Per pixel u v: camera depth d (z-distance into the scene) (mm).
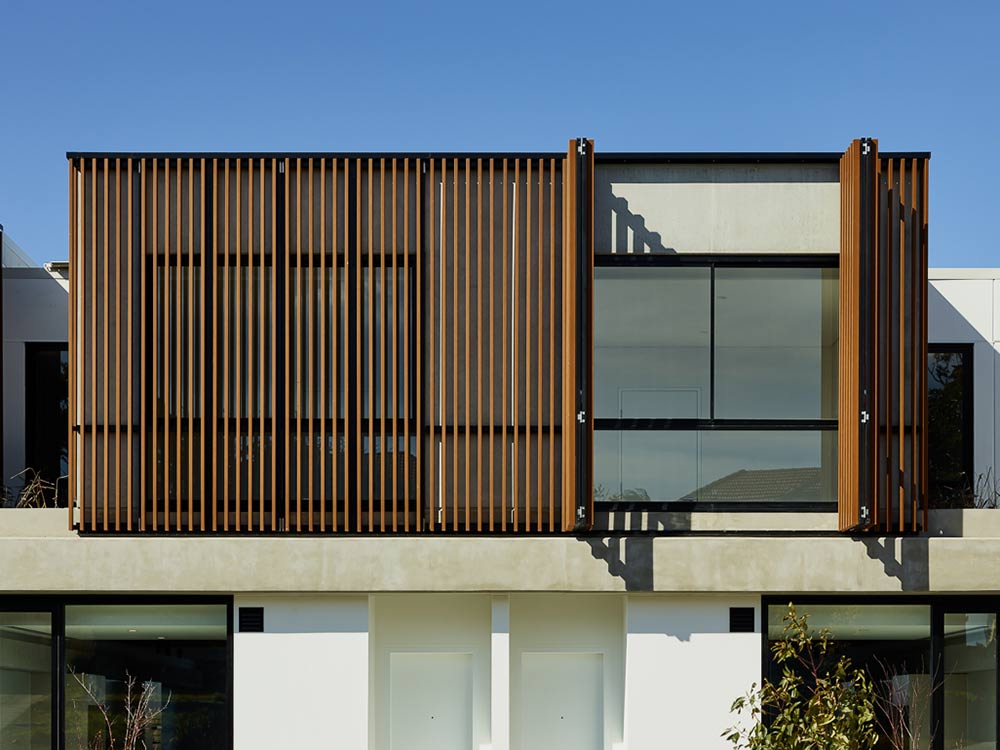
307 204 11953
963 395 14789
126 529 11719
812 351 12078
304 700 11773
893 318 11711
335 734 11734
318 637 11836
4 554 11633
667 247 12141
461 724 12445
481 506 11766
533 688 12477
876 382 11266
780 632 12055
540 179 11859
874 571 11742
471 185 11984
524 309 11852
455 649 12469
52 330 14516
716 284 12141
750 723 11805
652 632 11906
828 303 12133
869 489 11164
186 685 11930
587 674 12516
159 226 11922
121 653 11977
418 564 11703
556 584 11711
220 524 11773
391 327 11867
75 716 11930
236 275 11797
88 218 11898
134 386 11844
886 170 11805
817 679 10602
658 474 11984
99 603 12016
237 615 11859
